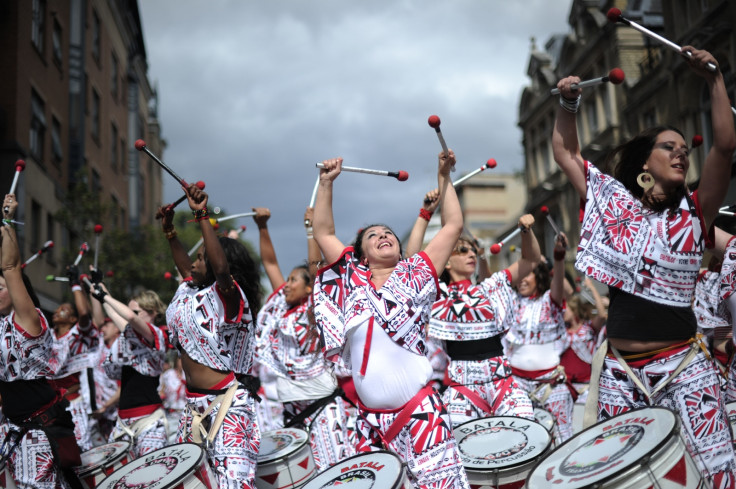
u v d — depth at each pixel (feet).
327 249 12.39
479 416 17.94
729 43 58.03
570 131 11.41
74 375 22.65
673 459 9.07
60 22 77.00
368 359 11.62
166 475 12.57
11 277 14.76
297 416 19.86
